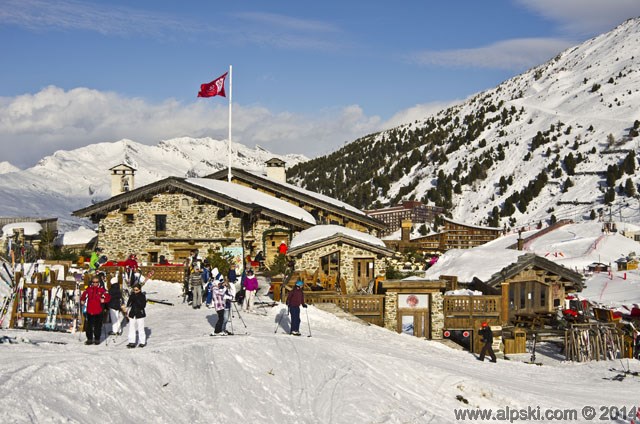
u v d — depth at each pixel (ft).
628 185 557.33
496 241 279.28
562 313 133.39
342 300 123.85
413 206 444.96
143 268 135.74
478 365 100.17
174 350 66.33
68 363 56.08
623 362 110.01
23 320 86.38
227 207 165.07
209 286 110.93
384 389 72.74
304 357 75.25
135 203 167.32
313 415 63.21
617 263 212.23
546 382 93.56
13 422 45.29
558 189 611.06
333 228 151.64
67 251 177.88
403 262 191.01
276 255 165.37
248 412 60.54
